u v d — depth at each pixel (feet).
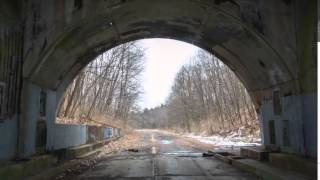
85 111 151.33
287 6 44.68
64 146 61.36
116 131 170.91
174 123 402.72
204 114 252.21
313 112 38.75
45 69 46.78
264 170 41.34
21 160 40.47
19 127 42.01
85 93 138.41
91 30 48.88
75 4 45.24
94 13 45.27
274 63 46.19
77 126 72.49
